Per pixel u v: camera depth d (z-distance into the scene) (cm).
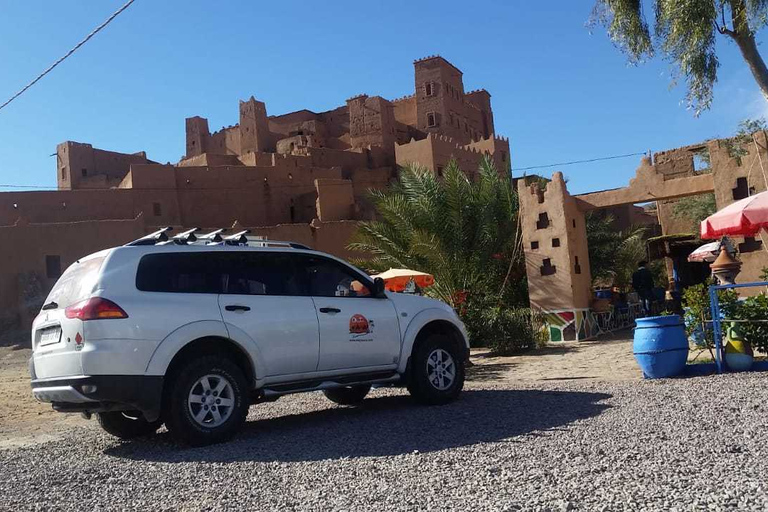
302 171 5666
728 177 1448
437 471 453
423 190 1909
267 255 721
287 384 698
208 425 630
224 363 645
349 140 7188
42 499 470
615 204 1689
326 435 633
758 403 610
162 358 611
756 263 1409
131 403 598
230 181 5278
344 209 5316
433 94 6931
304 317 709
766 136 1392
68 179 6159
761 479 376
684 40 1255
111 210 4647
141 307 615
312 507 393
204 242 706
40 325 663
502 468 448
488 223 1866
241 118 7419
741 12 1220
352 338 742
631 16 1336
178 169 5075
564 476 415
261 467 511
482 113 8031
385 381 779
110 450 666
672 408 625
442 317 824
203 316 643
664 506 341
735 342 849
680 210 2878
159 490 467
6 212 4291
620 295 2300
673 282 2669
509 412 690
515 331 1598
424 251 1780
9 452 714
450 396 809
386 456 515
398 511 371
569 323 1677
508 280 1964
